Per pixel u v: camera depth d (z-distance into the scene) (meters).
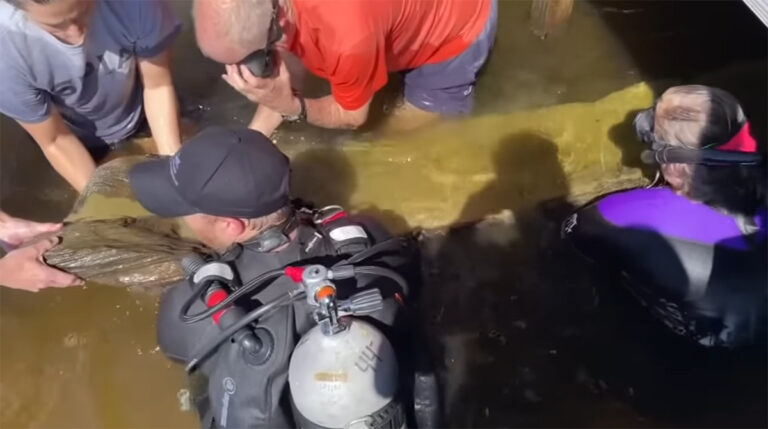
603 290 2.46
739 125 2.30
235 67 2.37
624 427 2.24
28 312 2.43
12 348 2.38
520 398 2.30
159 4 2.46
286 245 1.87
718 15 3.18
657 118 2.40
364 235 1.92
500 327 2.43
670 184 2.37
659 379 2.31
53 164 2.61
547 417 2.27
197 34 2.30
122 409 2.28
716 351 2.34
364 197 2.62
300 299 1.76
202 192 1.75
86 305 2.42
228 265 1.84
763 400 2.25
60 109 2.56
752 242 2.24
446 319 2.44
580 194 2.64
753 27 3.12
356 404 1.52
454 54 2.69
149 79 2.62
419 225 2.58
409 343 1.90
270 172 1.77
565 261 2.52
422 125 2.80
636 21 3.18
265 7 2.19
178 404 2.28
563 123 2.79
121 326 2.39
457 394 2.31
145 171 1.86
